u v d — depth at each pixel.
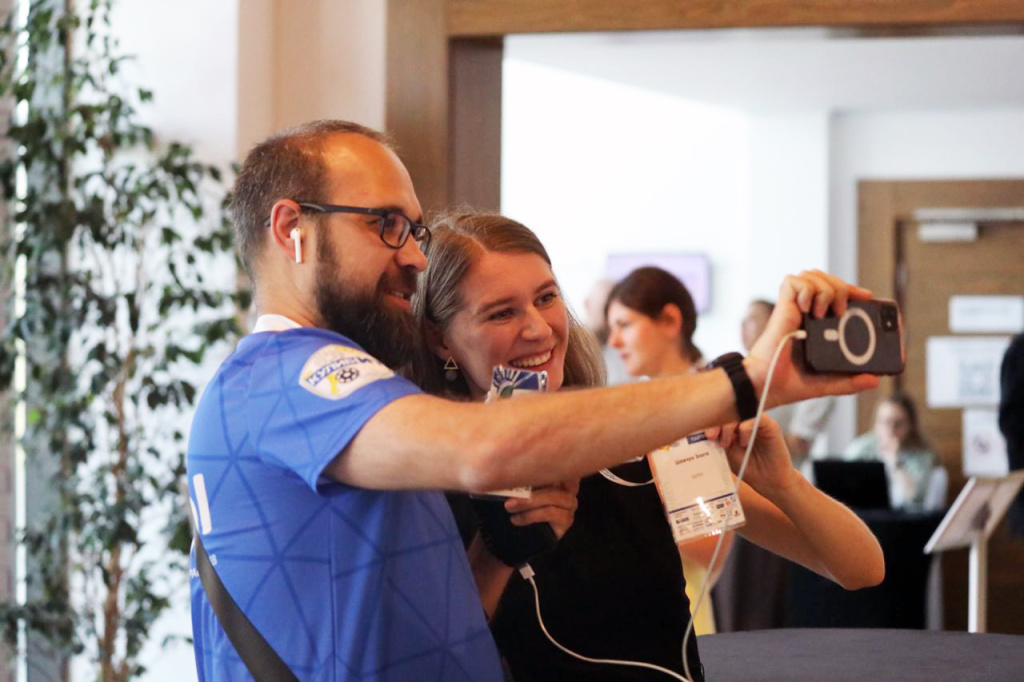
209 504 1.32
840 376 1.14
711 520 1.43
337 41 4.08
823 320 1.13
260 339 1.34
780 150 7.27
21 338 3.47
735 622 3.32
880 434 6.38
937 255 7.34
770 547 1.80
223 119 3.90
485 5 3.80
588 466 1.12
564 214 7.41
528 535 1.37
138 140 3.83
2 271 3.76
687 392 1.13
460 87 3.95
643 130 7.37
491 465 1.11
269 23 4.09
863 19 3.62
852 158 7.37
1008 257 7.28
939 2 3.58
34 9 3.53
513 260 1.61
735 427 1.50
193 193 3.60
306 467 1.21
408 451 1.14
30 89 3.46
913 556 5.04
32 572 3.71
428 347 1.66
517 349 1.62
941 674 1.86
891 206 7.33
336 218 1.33
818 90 6.73
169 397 3.46
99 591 3.89
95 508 3.65
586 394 1.14
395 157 1.39
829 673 1.88
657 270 3.04
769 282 7.28
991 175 7.25
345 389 1.21
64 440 3.60
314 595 1.28
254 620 1.29
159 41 3.93
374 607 1.27
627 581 1.56
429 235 1.45
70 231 3.40
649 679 1.53
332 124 1.39
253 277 1.41
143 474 3.49
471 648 1.33
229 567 1.30
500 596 1.51
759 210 7.27
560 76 7.39
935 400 7.31
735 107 7.17
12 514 3.92
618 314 3.04
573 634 1.54
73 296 3.46
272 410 1.25
